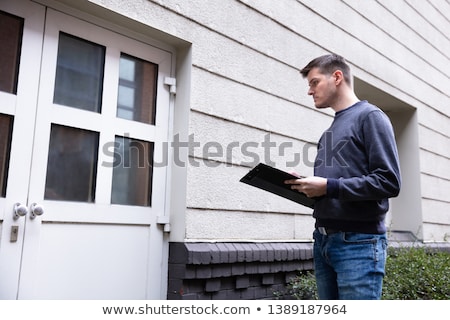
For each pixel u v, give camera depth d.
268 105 3.17
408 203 5.08
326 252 1.73
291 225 3.26
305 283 3.02
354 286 1.60
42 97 2.09
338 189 1.59
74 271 2.14
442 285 3.16
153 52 2.60
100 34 2.35
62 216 2.11
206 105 2.71
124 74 2.46
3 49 2.00
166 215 2.56
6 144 1.97
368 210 1.62
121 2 2.32
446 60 6.11
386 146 1.61
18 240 1.95
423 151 5.22
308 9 3.69
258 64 3.13
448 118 5.98
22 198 1.98
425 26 5.65
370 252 1.61
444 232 5.39
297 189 1.69
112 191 2.36
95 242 2.24
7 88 1.99
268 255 2.91
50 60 2.13
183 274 2.44
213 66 2.79
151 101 2.59
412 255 3.75
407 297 3.08
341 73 1.86
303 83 3.53
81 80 2.27
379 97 4.83
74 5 2.22
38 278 2.01
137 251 2.42
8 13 2.01
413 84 5.20
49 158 2.11
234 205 2.81
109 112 2.36
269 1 3.29
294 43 3.49
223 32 2.88
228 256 2.63
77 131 2.24
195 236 2.55
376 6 4.66
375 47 4.55
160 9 2.51
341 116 1.82
